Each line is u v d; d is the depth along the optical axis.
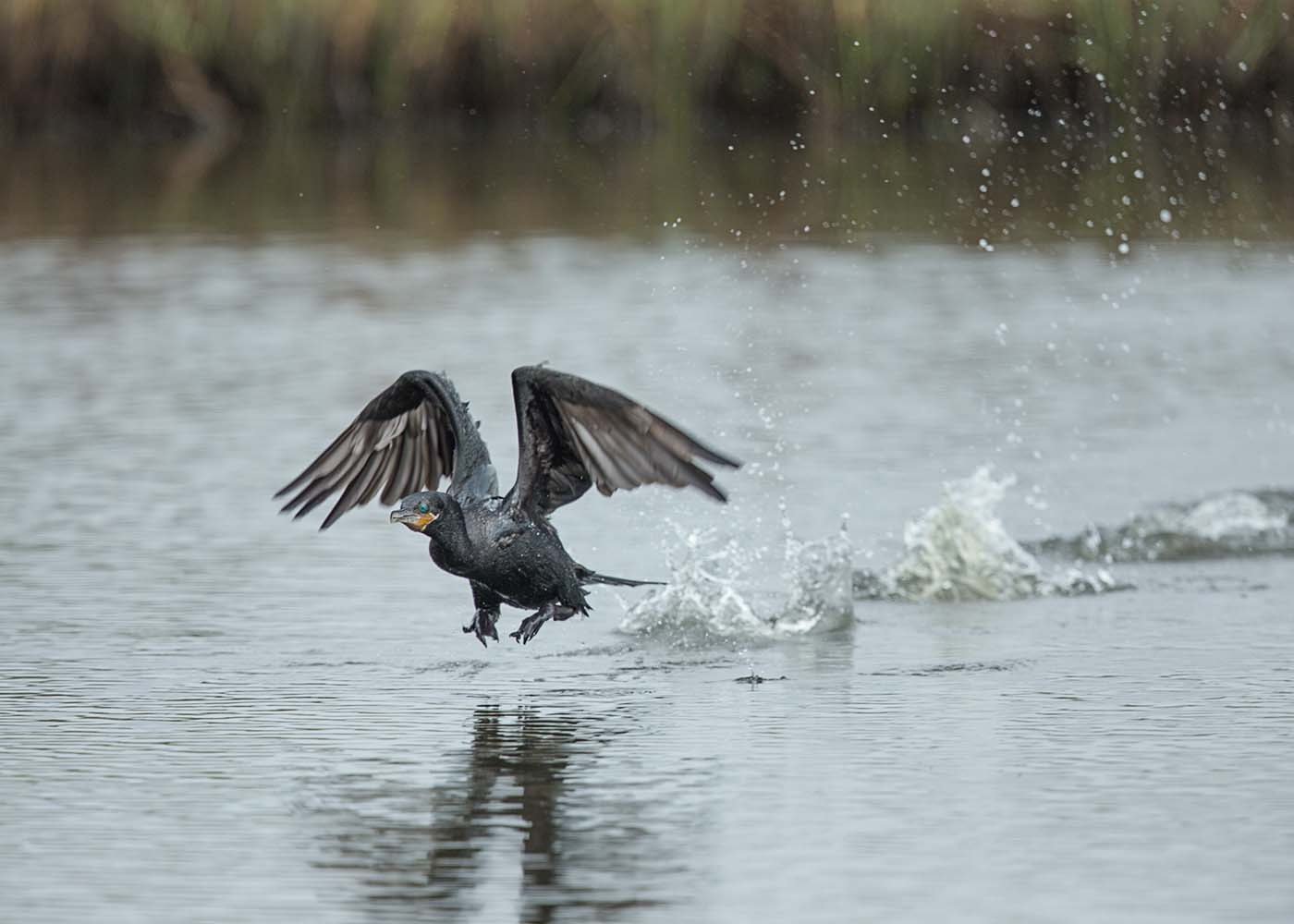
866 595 13.79
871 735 10.43
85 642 12.20
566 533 14.91
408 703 11.03
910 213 29.80
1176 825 8.95
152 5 37.03
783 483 16.23
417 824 9.03
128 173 33.97
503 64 37.12
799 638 12.63
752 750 10.14
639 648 12.36
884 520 15.24
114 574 13.81
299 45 37.34
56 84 37.22
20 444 17.61
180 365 20.69
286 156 36.09
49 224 29.17
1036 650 12.24
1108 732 10.43
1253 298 23.95
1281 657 11.99
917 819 9.06
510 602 10.05
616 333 22.03
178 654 11.97
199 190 32.38
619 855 8.63
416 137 37.41
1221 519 15.36
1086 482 16.39
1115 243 27.56
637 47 36.41
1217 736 10.34
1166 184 31.69
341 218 29.88
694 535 13.77
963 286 24.80
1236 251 26.84
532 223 29.33
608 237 28.19
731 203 30.78
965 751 10.10
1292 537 15.12
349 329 22.33
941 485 16.23
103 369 20.55
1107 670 11.75
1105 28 33.09
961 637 12.64
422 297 24.14
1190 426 18.28
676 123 36.28
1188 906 8.00
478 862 8.56
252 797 9.42
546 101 37.12
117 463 16.98
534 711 10.91
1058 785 9.52
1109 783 9.57
